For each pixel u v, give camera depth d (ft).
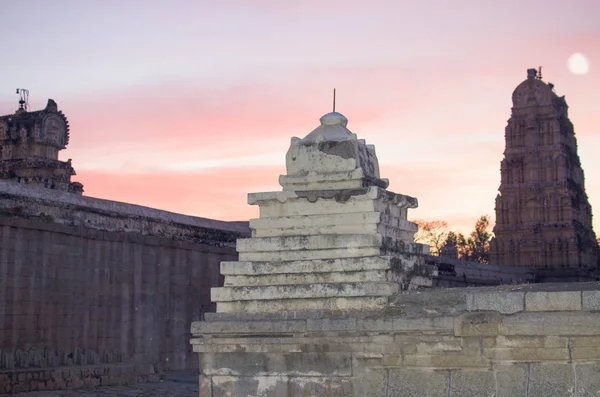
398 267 56.34
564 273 222.89
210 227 121.90
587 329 47.78
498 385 49.90
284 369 54.65
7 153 183.93
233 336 55.62
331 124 59.67
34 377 82.17
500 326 49.83
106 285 101.40
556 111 230.89
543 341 48.98
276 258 56.85
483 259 347.15
